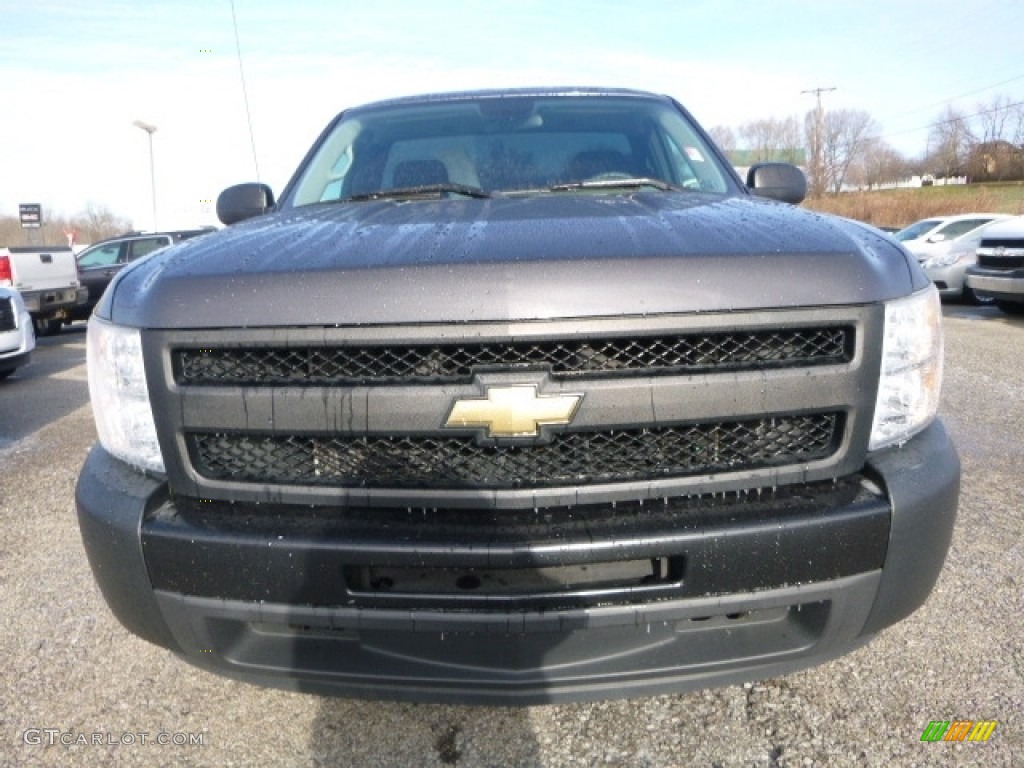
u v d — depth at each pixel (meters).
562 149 2.88
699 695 2.16
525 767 1.92
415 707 2.15
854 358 1.64
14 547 3.31
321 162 3.06
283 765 1.95
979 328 9.52
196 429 1.68
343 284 1.59
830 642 1.71
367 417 1.59
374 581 1.65
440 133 3.01
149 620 1.75
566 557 1.55
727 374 1.59
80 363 9.27
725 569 1.58
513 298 1.54
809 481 1.67
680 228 1.78
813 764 1.89
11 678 2.33
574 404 1.56
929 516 1.68
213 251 1.85
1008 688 2.13
